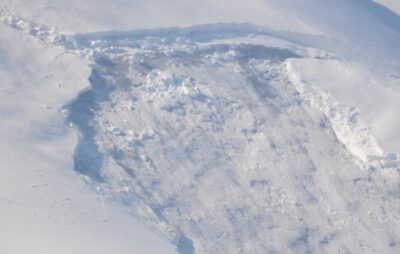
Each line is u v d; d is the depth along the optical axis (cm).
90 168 7319
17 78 8012
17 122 7388
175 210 7306
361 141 8488
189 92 8444
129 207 7044
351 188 8069
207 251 7025
